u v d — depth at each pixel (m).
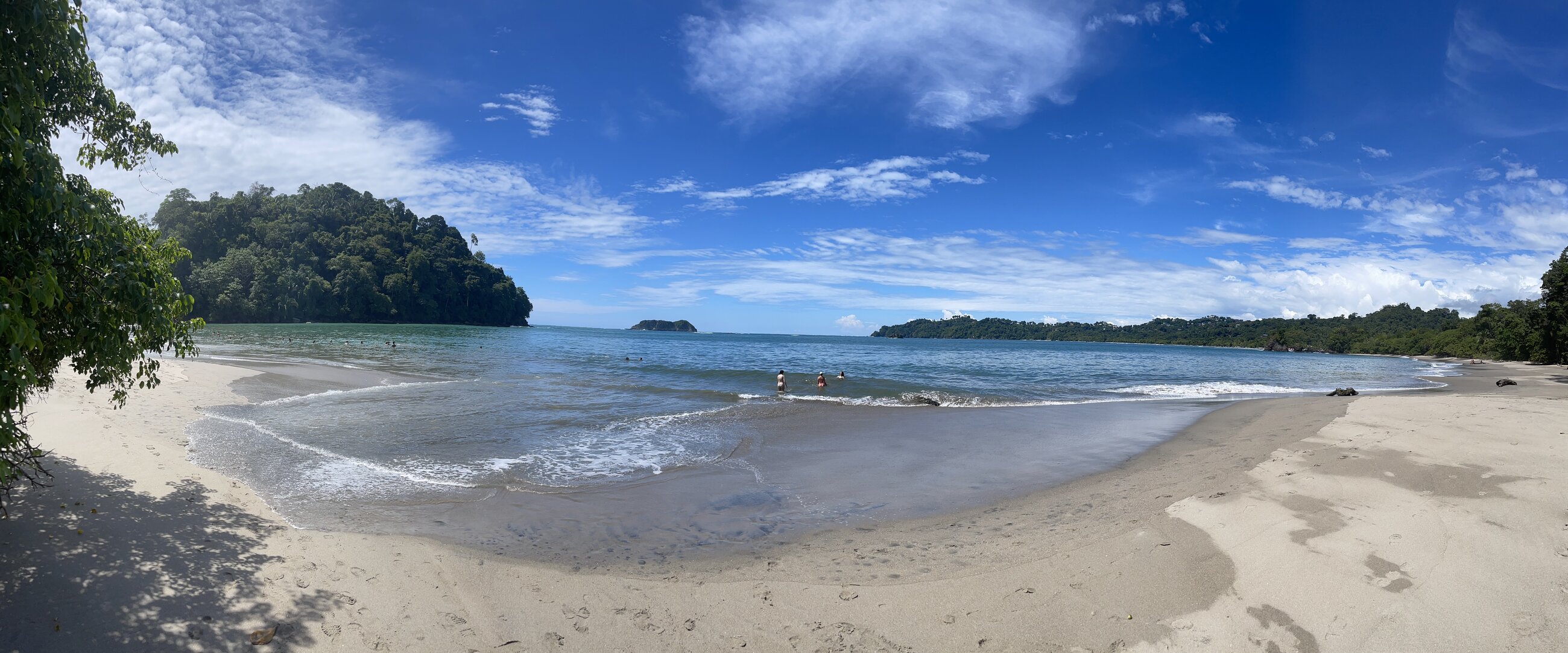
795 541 6.62
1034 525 7.04
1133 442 12.56
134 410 11.69
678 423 14.00
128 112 6.14
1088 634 4.34
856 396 19.67
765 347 73.12
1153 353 91.12
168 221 89.62
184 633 3.97
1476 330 75.00
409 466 9.38
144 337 5.70
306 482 8.20
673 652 4.23
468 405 15.62
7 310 3.57
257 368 21.88
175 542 5.34
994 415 16.03
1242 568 5.15
